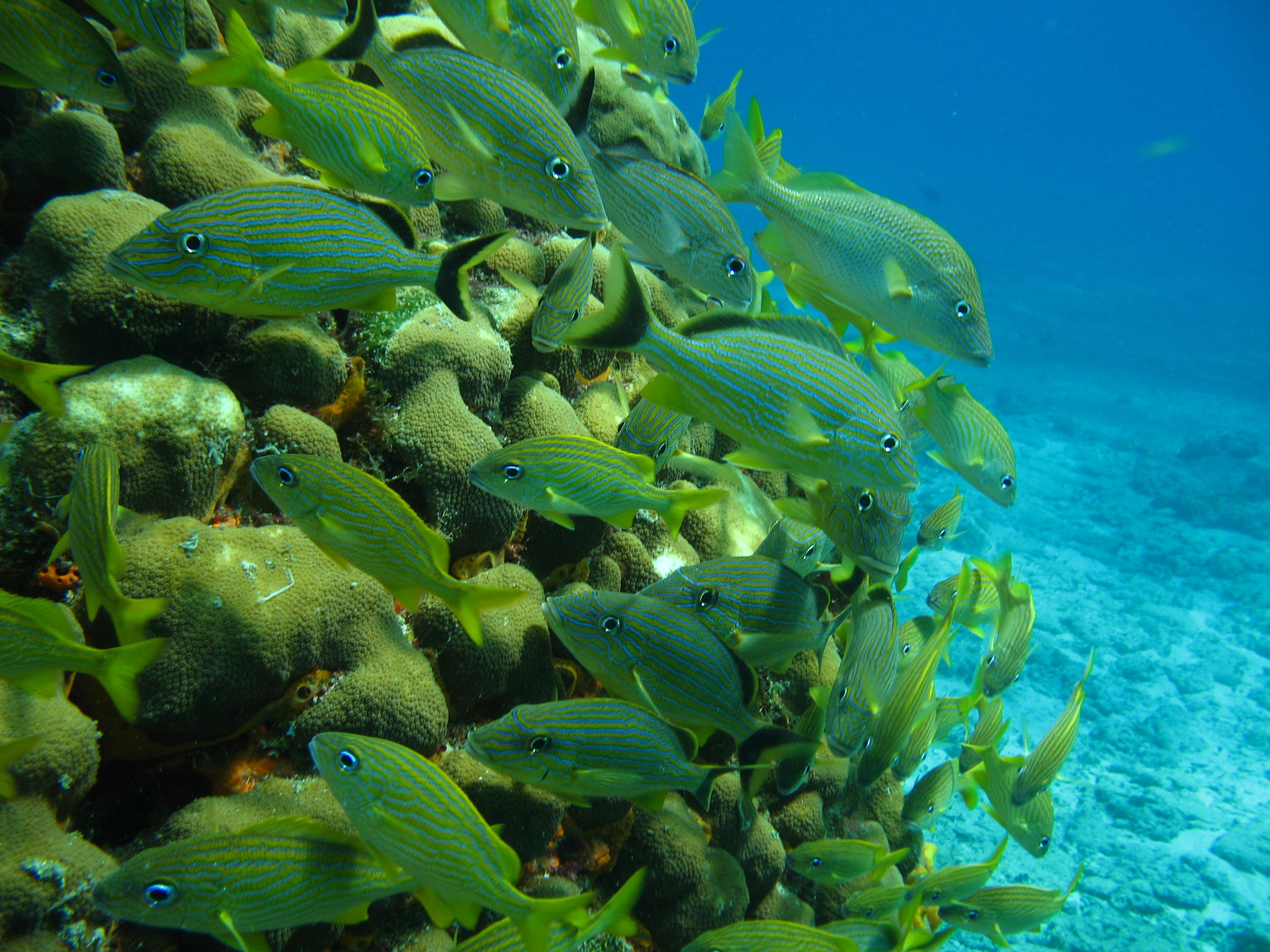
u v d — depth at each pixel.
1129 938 1.60
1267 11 23.80
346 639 0.60
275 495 0.51
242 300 0.52
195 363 0.64
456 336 0.71
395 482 0.69
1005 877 1.76
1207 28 26.44
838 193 0.65
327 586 0.59
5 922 0.47
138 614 0.49
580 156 0.61
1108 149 29.38
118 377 0.58
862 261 0.65
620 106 1.10
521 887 0.68
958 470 0.75
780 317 0.58
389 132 0.57
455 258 0.57
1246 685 2.62
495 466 0.59
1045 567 3.33
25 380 0.49
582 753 0.56
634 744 0.58
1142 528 3.74
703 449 0.93
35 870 0.48
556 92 0.66
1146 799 2.03
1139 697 2.51
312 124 0.55
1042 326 8.45
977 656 2.44
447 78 0.59
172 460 0.58
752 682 0.64
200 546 0.56
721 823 0.79
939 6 29.06
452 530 0.68
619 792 0.58
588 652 0.62
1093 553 3.54
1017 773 0.86
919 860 1.08
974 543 3.31
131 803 0.58
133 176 0.70
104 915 0.51
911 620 0.95
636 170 0.66
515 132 0.60
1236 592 3.18
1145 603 3.06
